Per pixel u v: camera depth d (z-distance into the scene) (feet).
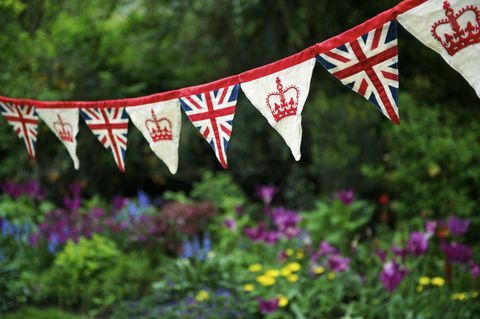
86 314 14.66
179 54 27.09
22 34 14.47
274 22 23.68
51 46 21.27
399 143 18.30
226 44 25.55
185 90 6.96
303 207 22.20
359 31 5.76
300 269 14.96
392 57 5.69
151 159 25.55
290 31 21.94
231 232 18.74
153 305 14.96
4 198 21.35
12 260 17.19
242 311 14.06
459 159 17.02
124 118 7.66
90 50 24.72
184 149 25.23
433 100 22.20
